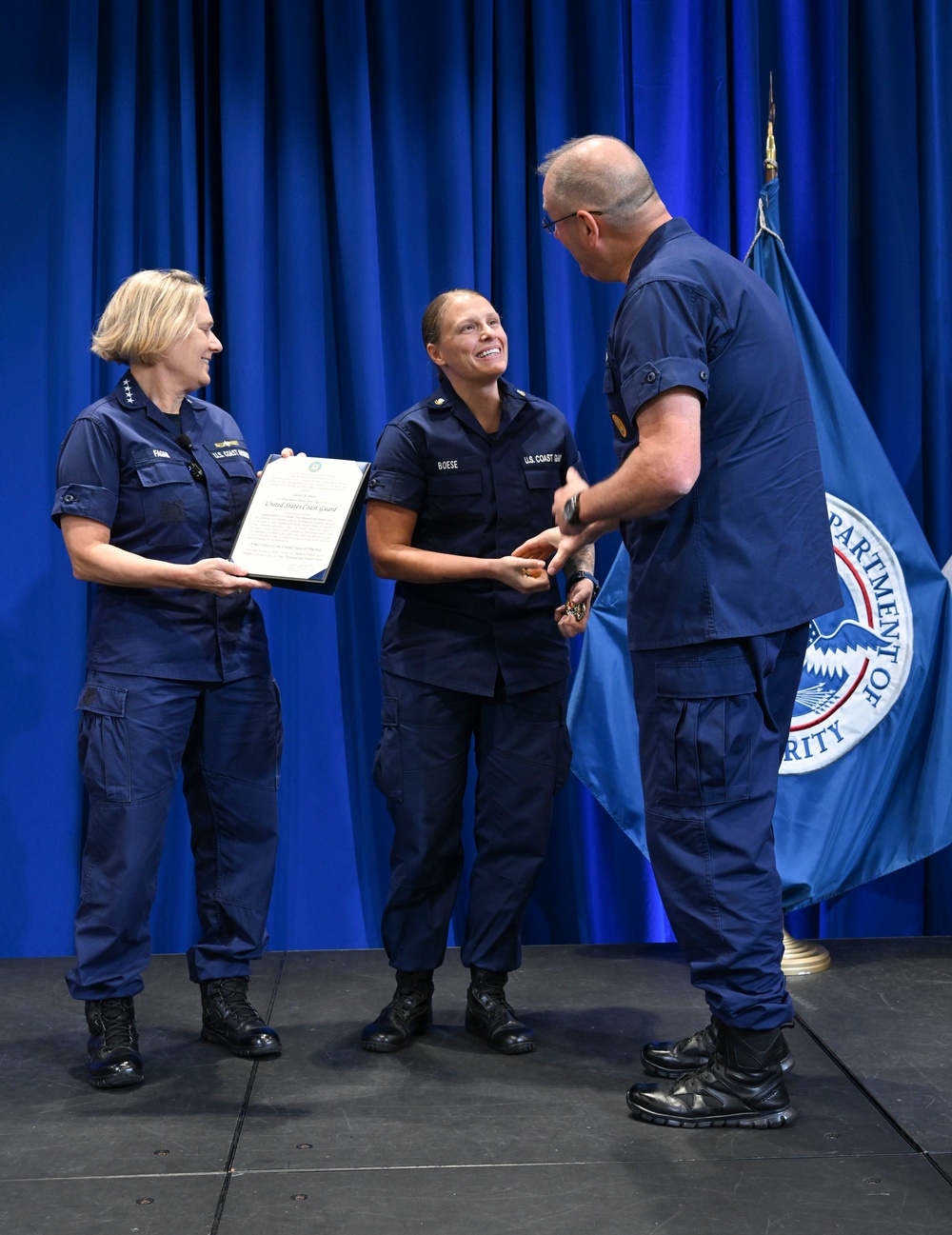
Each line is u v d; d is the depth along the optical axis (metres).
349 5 2.90
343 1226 1.68
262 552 2.17
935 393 3.01
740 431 1.91
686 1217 1.69
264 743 2.37
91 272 2.90
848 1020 2.43
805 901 2.77
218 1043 2.36
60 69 2.96
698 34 3.00
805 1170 1.82
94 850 2.22
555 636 2.38
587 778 2.85
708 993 1.95
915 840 2.83
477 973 2.42
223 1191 1.78
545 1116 2.02
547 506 2.37
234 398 2.90
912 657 2.79
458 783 2.39
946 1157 1.85
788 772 2.78
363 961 2.88
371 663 3.02
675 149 2.95
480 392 2.34
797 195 3.02
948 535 3.01
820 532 1.98
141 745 2.21
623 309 1.89
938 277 2.99
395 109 2.97
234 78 2.89
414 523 2.39
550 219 2.01
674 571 1.92
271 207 2.99
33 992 2.67
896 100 3.00
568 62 3.00
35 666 2.96
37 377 2.97
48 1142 1.95
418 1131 1.97
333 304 3.02
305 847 3.00
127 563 2.15
